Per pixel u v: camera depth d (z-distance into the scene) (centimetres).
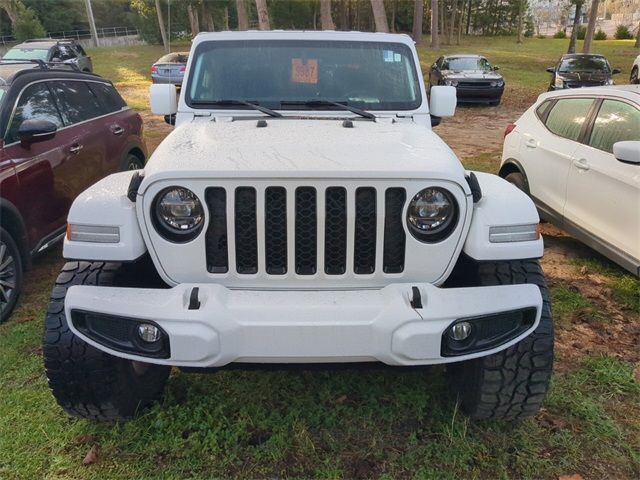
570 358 364
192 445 279
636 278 491
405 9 5650
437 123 400
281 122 334
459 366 294
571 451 279
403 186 240
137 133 668
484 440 285
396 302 232
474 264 269
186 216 241
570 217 523
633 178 438
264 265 244
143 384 299
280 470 266
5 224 420
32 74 502
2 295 413
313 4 4909
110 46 5088
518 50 4084
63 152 501
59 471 264
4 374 342
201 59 373
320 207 238
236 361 236
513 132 639
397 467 268
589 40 2811
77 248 245
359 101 366
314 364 247
